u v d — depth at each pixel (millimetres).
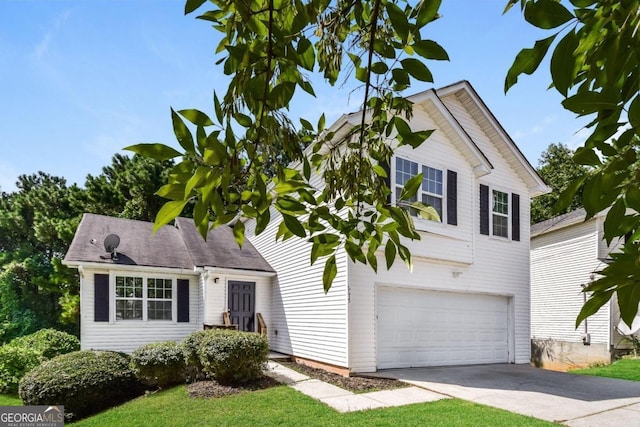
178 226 14906
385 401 7172
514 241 12344
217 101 1247
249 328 12555
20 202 26297
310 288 10805
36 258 23359
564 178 27906
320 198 2494
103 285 11398
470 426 5820
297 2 1510
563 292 17156
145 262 11953
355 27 2119
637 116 1150
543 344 17031
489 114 12359
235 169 1236
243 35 1555
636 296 1229
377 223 2234
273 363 10719
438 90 11750
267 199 1523
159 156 1199
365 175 2451
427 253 10305
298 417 6305
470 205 11289
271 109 1543
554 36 1148
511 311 12008
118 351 11273
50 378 8047
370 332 9508
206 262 12352
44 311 21250
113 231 13516
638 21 1098
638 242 1556
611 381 9117
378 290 9883
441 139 10961
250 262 13156
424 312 10500
